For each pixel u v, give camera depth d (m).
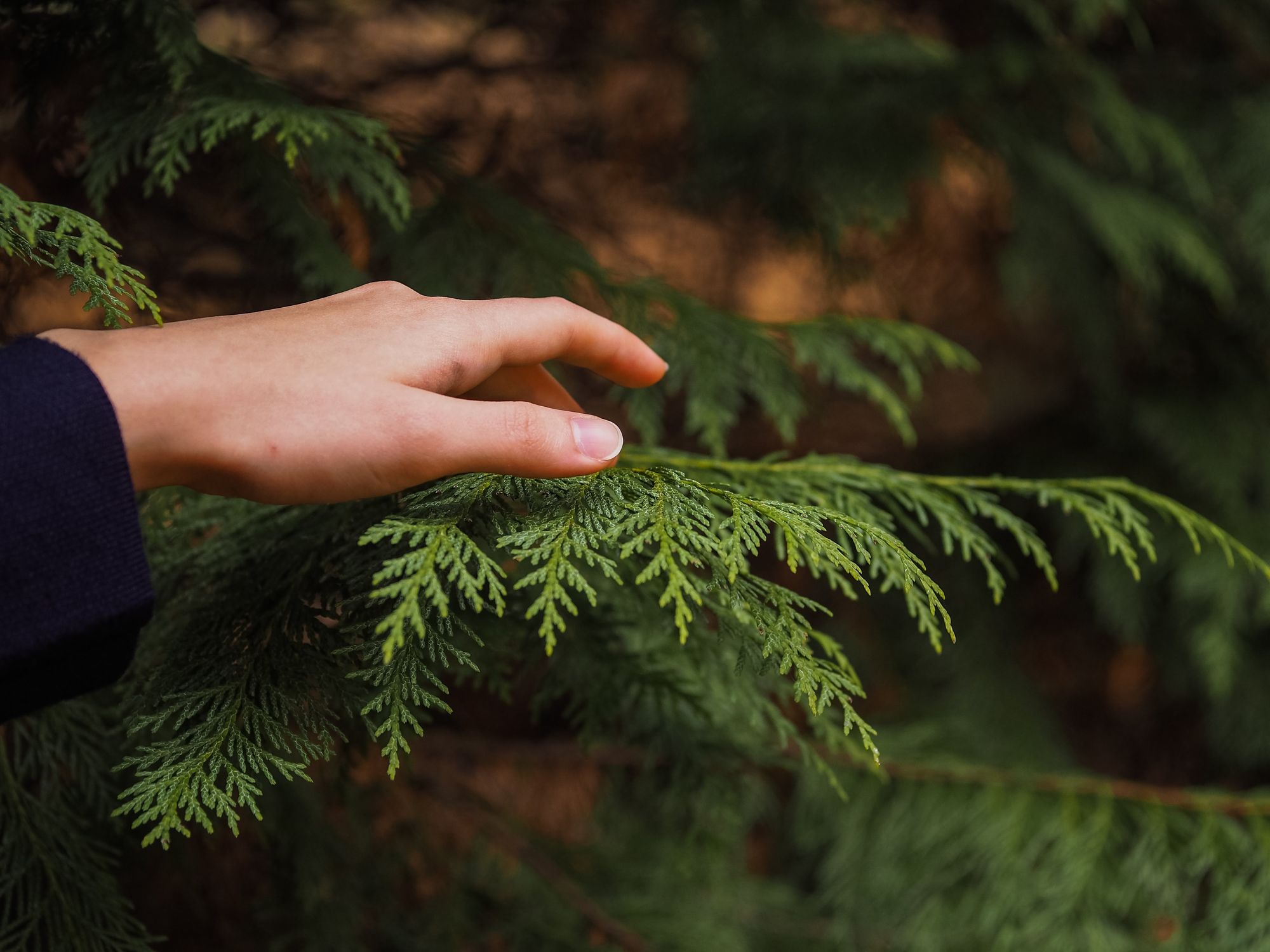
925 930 0.99
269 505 0.58
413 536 0.48
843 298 1.19
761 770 1.07
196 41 0.61
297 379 0.47
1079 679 1.50
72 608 0.45
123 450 0.45
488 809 0.93
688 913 0.94
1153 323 1.24
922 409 1.47
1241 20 1.16
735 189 1.08
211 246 0.74
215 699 0.50
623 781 1.06
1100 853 0.84
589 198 1.23
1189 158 1.05
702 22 1.07
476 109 1.10
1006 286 1.10
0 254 0.64
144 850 0.69
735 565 0.48
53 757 0.59
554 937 0.85
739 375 0.74
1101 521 0.58
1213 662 1.14
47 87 0.63
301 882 0.70
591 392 1.08
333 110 0.62
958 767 0.94
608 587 0.62
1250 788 1.42
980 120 1.02
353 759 0.64
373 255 0.72
